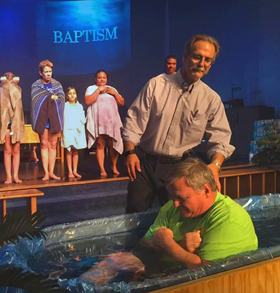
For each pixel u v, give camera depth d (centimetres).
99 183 621
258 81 1222
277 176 507
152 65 1340
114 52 1338
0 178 592
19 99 502
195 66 247
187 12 1306
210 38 245
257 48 1216
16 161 521
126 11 1320
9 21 1312
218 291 153
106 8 1325
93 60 1342
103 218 240
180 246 198
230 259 168
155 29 1328
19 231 131
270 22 1191
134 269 183
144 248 213
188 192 193
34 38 1326
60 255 203
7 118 497
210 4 1276
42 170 704
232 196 475
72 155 567
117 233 240
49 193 587
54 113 527
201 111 269
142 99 271
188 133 272
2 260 169
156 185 280
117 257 197
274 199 307
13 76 503
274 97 1201
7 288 131
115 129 567
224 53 1270
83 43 1337
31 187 486
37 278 119
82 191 611
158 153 277
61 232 224
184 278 154
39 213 135
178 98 267
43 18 1320
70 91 555
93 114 562
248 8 1221
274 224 264
